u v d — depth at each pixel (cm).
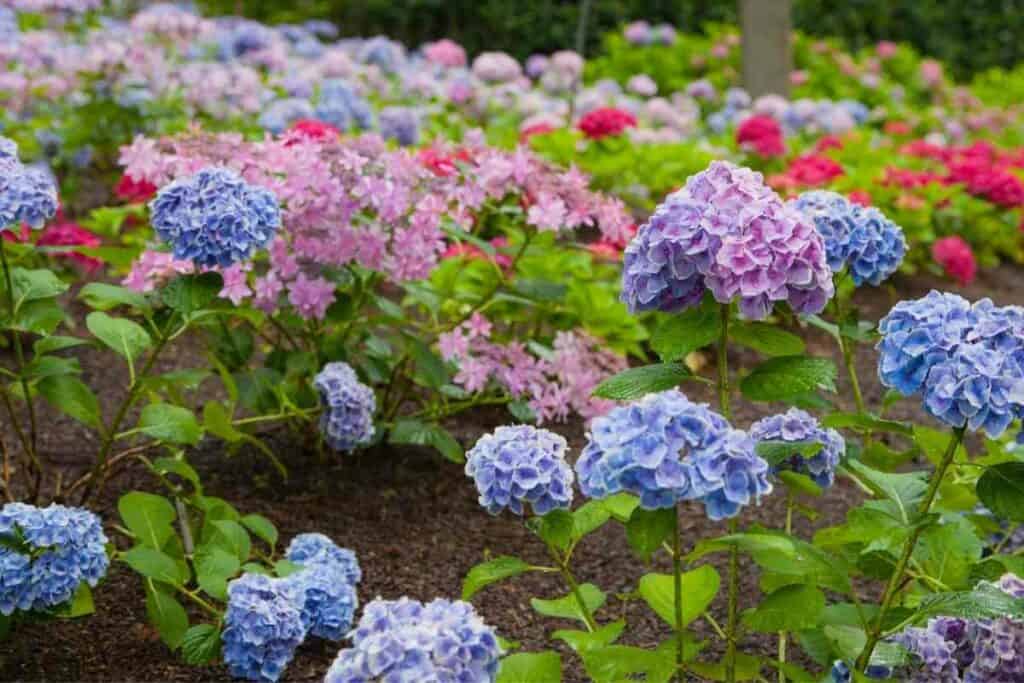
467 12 1278
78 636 284
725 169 199
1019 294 630
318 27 911
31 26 732
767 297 192
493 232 483
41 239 443
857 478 239
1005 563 229
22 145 571
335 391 345
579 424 419
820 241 195
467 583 211
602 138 628
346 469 376
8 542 251
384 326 400
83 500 303
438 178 349
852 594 198
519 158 348
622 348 436
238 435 334
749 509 370
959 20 1419
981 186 640
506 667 205
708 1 1316
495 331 426
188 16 696
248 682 272
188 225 270
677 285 198
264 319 370
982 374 182
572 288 433
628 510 219
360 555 331
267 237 280
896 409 463
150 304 321
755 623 201
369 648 179
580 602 220
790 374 200
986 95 1175
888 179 626
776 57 975
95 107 587
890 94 1066
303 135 356
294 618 268
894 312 194
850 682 215
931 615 208
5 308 298
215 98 612
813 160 629
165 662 277
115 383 427
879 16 1373
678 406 174
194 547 310
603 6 1271
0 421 388
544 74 840
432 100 730
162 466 292
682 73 1107
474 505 363
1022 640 214
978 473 260
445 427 407
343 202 341
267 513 347
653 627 303
